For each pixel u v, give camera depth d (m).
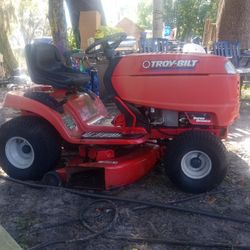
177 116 4.11
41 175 4.38
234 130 6.45
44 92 4.42
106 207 3.74
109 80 4.08
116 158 4.22
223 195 4.05
